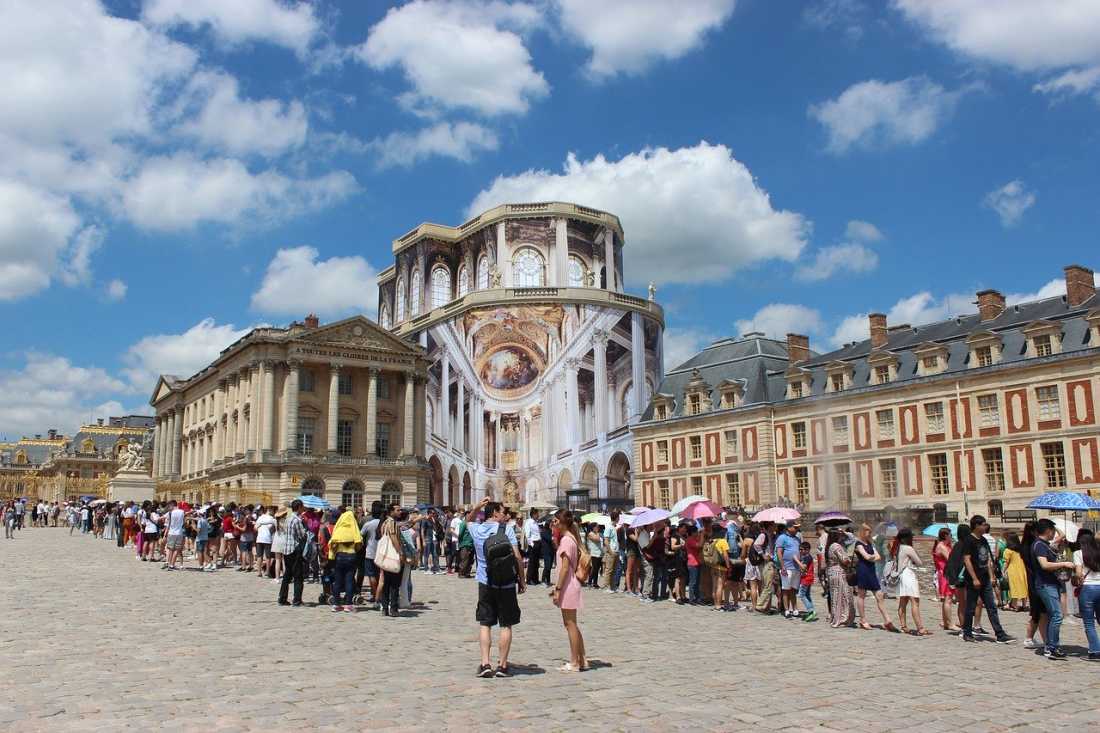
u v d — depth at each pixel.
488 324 103.19
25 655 14.12
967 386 56.16
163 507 40.00
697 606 24.47
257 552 31.41
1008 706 11.88
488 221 109.69
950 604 20.03
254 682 12.34
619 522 29.53
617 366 103.31
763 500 66.88
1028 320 55.06
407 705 11.13
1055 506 25.77
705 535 24.80
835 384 64.31
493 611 13.30
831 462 63.12
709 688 12.61
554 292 102.19
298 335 82.38
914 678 13.81
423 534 34.47
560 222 108.62
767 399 68.81
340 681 12.55
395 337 87.94
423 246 114.12
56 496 73.81
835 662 15.23
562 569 13.92
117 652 14.53
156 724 9.95
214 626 17.83
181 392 109.38
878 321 64.38
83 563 32.69
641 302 106.81
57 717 10.20
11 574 27.47
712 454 71.88
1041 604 16.59
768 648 16.81
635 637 18.05
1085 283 54.19
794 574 21.70
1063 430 51.28
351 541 21.09
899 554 19.75
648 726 10.30
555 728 10.14
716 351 77.25
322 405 85.12
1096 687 13.34
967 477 55.53
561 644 16.75
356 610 21.16
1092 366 50.34
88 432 167.12
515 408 101.88
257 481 80.50
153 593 23.48
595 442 99.75
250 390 84.56
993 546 25.06
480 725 10.20
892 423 60.00
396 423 88.81
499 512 14.00
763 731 10.21
